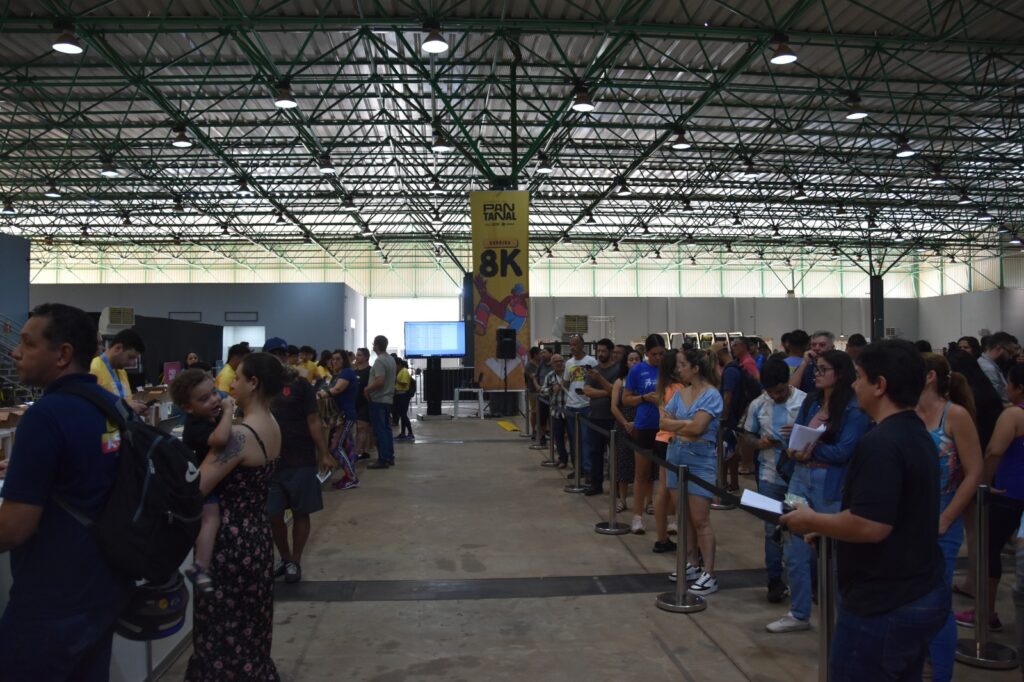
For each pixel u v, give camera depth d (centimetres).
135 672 327
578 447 832
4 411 691
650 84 1352
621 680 357
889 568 207
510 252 1148
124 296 2848
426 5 1089
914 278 3997
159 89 1475
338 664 377
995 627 407
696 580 498
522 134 1833
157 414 716
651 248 3725
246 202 2625
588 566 548
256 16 1048
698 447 495
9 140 1825
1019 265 3400
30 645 195
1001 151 2070
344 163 2072
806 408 402
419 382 2400
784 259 3784
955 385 370
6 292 1691
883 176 2234
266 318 2855
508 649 396
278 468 506
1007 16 1152
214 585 291
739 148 1917
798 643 400
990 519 403
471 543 616
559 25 1094
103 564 204
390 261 3756
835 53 1314
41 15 1084
